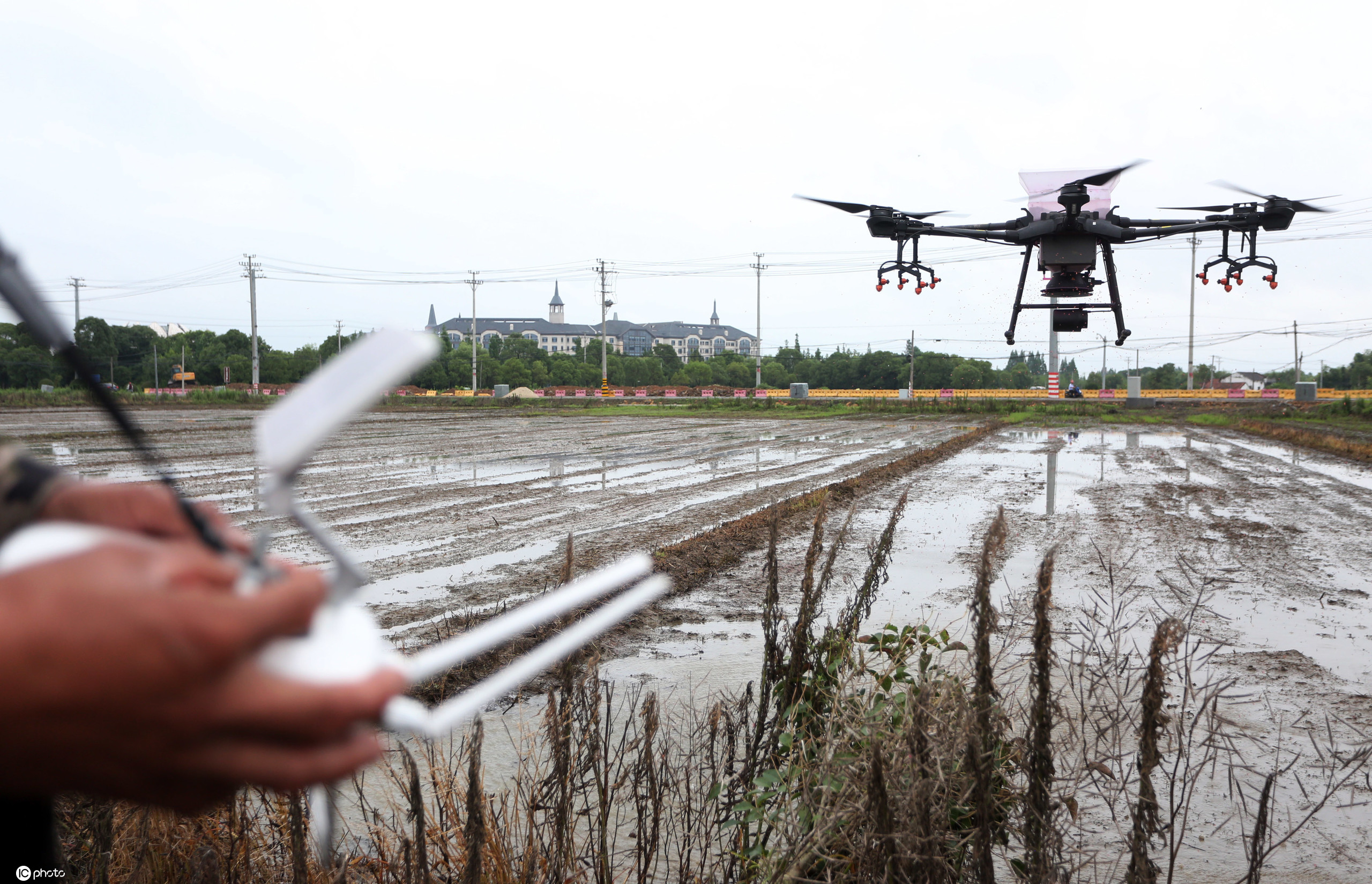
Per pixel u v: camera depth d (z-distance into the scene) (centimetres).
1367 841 403
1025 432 3694
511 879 282
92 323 10338
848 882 271
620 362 13012
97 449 2203
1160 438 3347
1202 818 414
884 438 3145
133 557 49
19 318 60
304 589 51
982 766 241
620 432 3397
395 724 59
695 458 2295
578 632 74
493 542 1085
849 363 13100
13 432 2741
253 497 1403
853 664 378
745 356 15275
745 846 306
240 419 3894
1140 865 224
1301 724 536
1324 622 770
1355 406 5009
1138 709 369
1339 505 1539
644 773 299
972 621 245
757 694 546
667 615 769
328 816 80
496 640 68
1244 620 771
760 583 897
